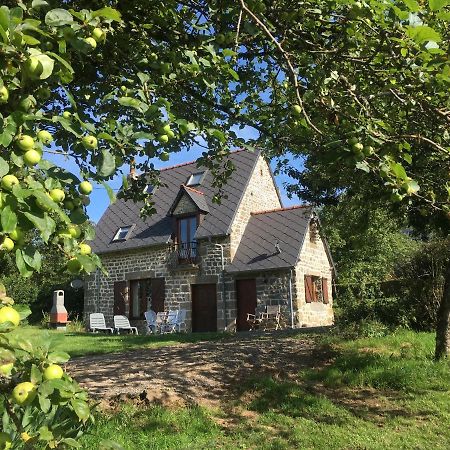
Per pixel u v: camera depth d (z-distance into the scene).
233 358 8.59
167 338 13.27
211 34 4.11
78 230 1.85
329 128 3.59
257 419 5.82
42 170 1.67
